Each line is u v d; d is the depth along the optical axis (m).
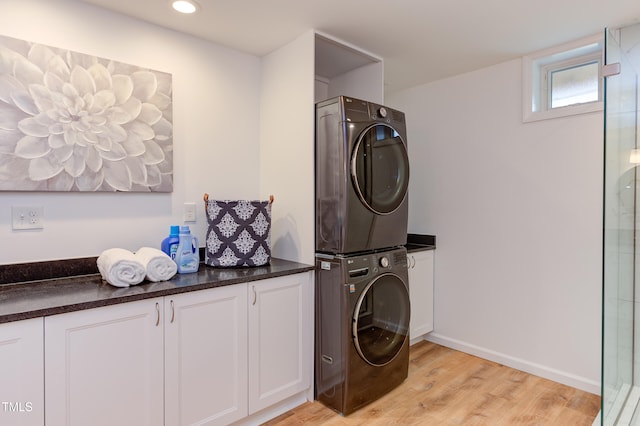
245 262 2.10
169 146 2.12
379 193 2.21
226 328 1.82
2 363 1.24
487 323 2.79
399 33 2.23
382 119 2.24
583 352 2.34
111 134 1.90
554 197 2.45
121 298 1.48
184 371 1.68
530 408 2.14
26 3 1.69
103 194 1.92
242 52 2.48
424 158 3.18
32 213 1.71
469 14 2.00
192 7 1.91
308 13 1.99
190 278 1.84
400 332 2.38
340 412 2.09
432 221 3.13
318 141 2.17
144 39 2.05
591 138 2.29
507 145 2.67
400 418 2.05
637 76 1.83
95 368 1.44
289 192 2.35
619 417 1.78
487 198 2.78
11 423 1.26
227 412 1.84
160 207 2.12
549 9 1.95
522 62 2.58
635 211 1.86
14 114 1.63
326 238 2.14
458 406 2.17
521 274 2.61
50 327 1.33
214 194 2.35
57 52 1.74
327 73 2.82
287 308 2.08
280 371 2.05
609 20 2.07
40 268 1.73
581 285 2.34
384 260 2.25
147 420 1.58
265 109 2.53
